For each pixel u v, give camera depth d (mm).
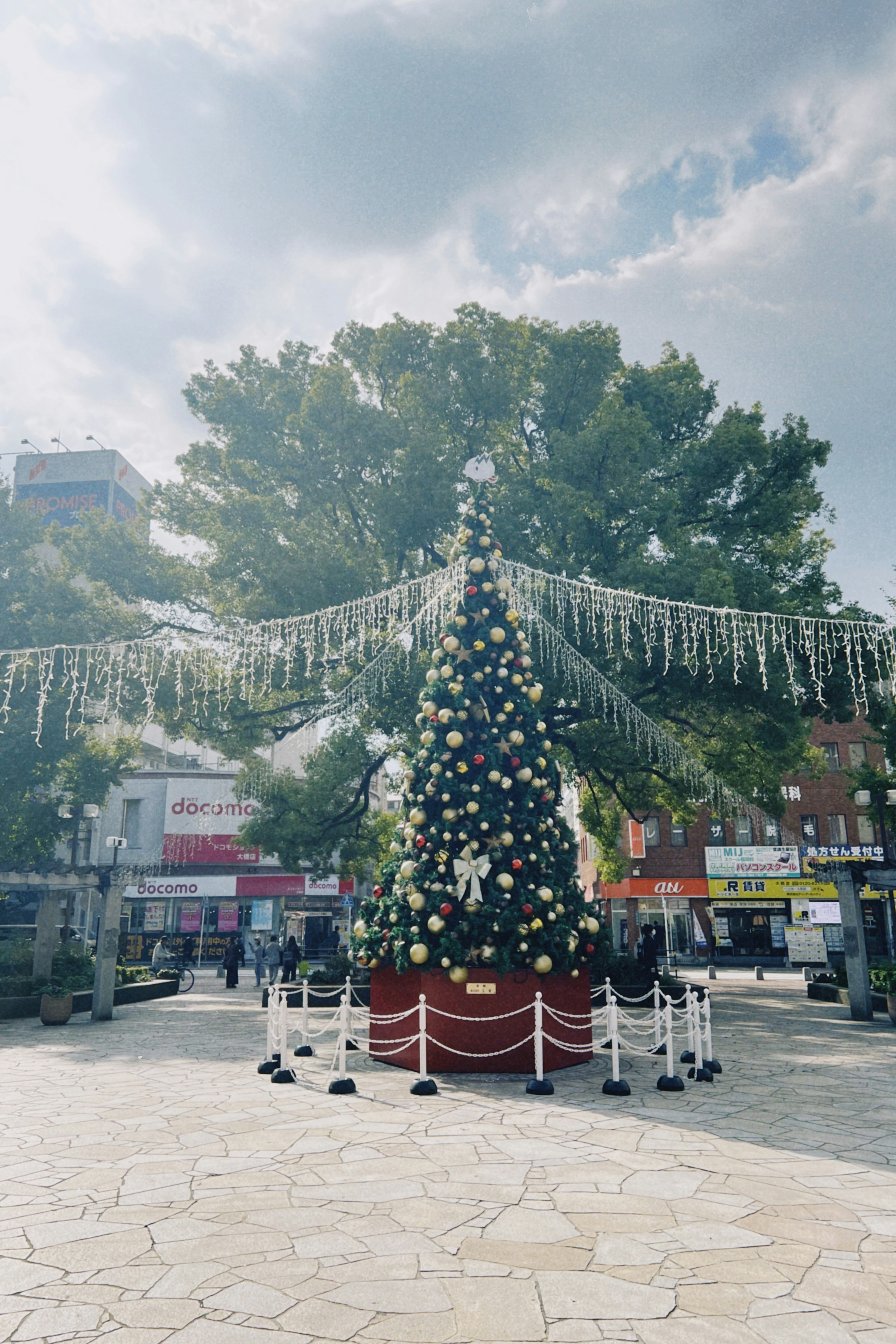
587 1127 7969
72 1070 11445
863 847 41656
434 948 11078
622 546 19516
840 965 23328
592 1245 5016
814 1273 4645
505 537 18734
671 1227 5324
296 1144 7301
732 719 21969
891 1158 6965
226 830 44531
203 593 21359
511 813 11742
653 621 15516
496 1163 6703
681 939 41969
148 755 49156
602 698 18844
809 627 17188
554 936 11172
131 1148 7238
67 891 20094
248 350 23500
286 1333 3947
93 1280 4527
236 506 20328
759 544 22531
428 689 12461
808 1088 10125
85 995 19578
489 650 12391
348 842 26719
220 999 23188
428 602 16219
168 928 43625
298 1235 5164
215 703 20031
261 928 43875
